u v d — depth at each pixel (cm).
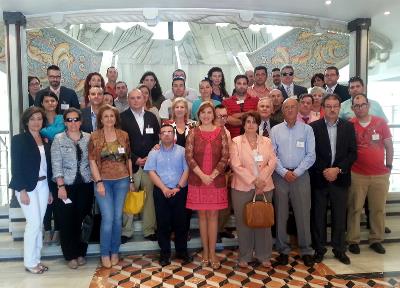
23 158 341
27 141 343
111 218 360
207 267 364
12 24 482
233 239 421
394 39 737
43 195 357
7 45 482
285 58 932
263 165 348
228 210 414
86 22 512
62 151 349
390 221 487
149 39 1126
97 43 1117
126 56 1119
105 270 361
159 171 363
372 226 411
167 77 1111
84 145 358
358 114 402
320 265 369
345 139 371
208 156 347
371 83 1118
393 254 400
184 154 363
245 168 348
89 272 358
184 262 377
